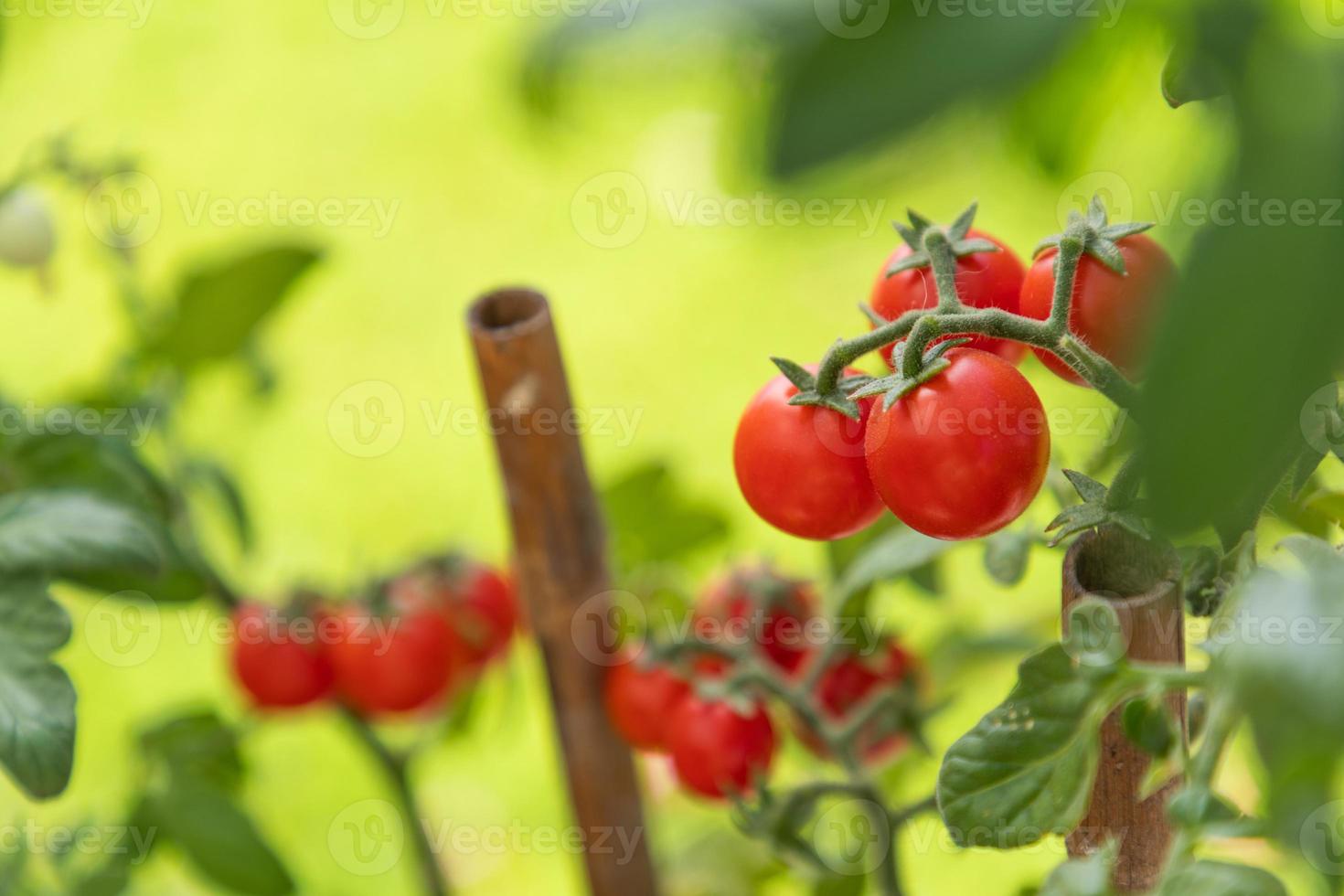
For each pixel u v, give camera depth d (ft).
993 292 2.27
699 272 5.45
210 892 3.20
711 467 4.70
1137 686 2.17
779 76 1.01
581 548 2.59
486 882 3.88
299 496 4.92
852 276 5.29
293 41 6.54
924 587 2.64
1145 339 1.05
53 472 2.68
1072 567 2.23
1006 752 2.19
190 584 2.77
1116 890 2.26
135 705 4.19
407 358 5.31
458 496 4.89
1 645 2.46
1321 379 0.98
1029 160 2.21
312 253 2.73
